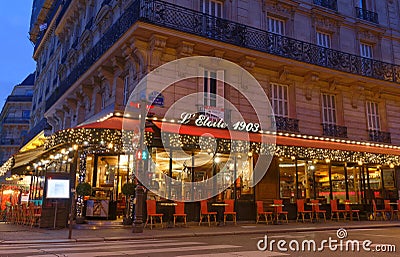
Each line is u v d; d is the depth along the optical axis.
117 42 13.23
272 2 16.17
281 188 14.80
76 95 18.55
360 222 14.45
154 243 7.96
